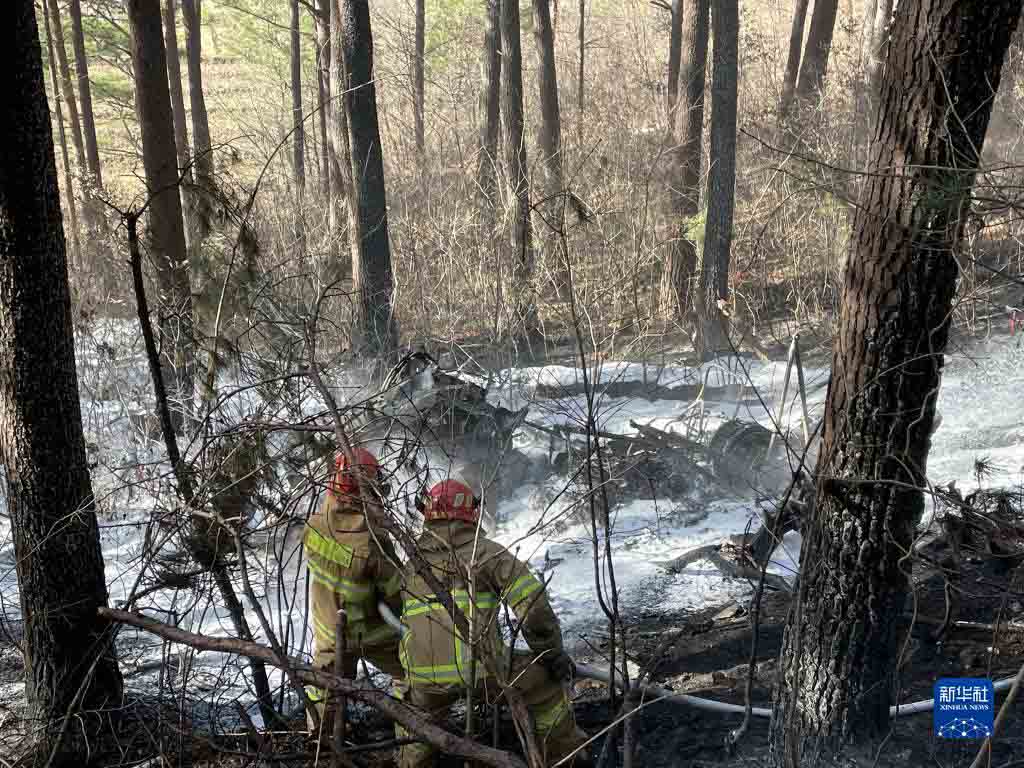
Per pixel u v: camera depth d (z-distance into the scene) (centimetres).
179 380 608
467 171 1515
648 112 1833
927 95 312
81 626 448
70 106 1973
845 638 352
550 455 796
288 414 446
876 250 329
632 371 1065
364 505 335
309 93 2662
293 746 389
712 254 1260
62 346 443
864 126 1278
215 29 3284
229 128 2420
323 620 402
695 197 1405
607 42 2508
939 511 594
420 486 410
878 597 348
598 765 335
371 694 279
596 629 561
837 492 347
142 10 987
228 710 470
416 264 1267
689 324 1233
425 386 738
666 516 707
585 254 1151
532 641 368
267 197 1327
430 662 364
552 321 1253
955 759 364
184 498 410
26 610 448
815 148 1293
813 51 1909
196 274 489
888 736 353
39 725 439
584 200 1124
